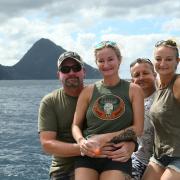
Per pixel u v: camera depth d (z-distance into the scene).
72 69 2.44
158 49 2.34
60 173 2.48
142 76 2.80
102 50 2.28
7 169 8.62
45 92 51.69
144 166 2.65
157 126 2.37
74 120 2.36
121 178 2.16
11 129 15.64
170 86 2.30
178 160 2.29
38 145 11.75
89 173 2.22
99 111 2.26
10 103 31.09
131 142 2.25
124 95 2.27
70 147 2.32
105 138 2.20
